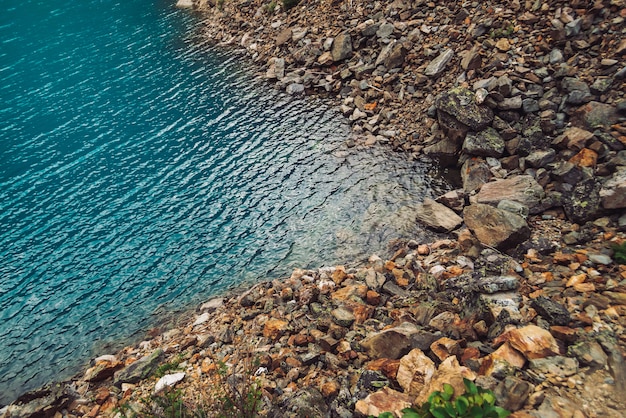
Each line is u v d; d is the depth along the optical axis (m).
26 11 56.28
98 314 17.45
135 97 33.97
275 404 10.08
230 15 43.56
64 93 35.84
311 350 12.10
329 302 14.24
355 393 9.41
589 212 14.73
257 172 24.08
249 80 33.91
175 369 12.92
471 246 15.81
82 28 49.28
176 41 43.06
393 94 26.39
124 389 12.80
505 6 24.80
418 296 13.68
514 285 11.28
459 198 18.56
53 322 17.38
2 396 14.56
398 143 23.70
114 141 29.02
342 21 32.94
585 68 19.66
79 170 26.69
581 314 9.80
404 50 27.50
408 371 9.35
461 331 10.55
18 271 20.09
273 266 18.16
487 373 8.56
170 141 28.20
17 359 15.94
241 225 20.78
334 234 19.09
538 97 20.38
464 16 26.25
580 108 18.38
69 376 14.89
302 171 23.45
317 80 30.95
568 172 16.56
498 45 23.03
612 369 8.17
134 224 22.02
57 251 21.00
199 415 9.47
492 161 19.83
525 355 8.73
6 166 27.70
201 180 24.34
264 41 37.72
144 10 53.00
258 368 11.68
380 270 15.92
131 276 19.08
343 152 24.23
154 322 16.64
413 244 17.22
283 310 14.66
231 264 18.73
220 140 27.45
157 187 24.39
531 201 16.52
